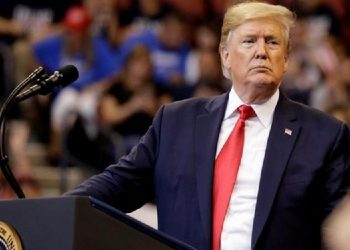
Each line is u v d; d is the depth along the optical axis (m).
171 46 19.55
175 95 18.91
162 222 7.07
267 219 6.71
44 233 5.26
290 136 7.03
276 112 7.14
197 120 7.23
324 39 21.02
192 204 6.91
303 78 19.64
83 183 7.20
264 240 6.70
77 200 5.19
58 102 17.95
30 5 19.73
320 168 6.91
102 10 19.52
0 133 6.52
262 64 7.01
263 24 7.07
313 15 21.52
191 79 19.36
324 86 19.58
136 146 7.37
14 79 18.70
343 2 21.62
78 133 16.77
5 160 6.50
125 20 19.80
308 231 6.86
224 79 19.11
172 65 19.39
